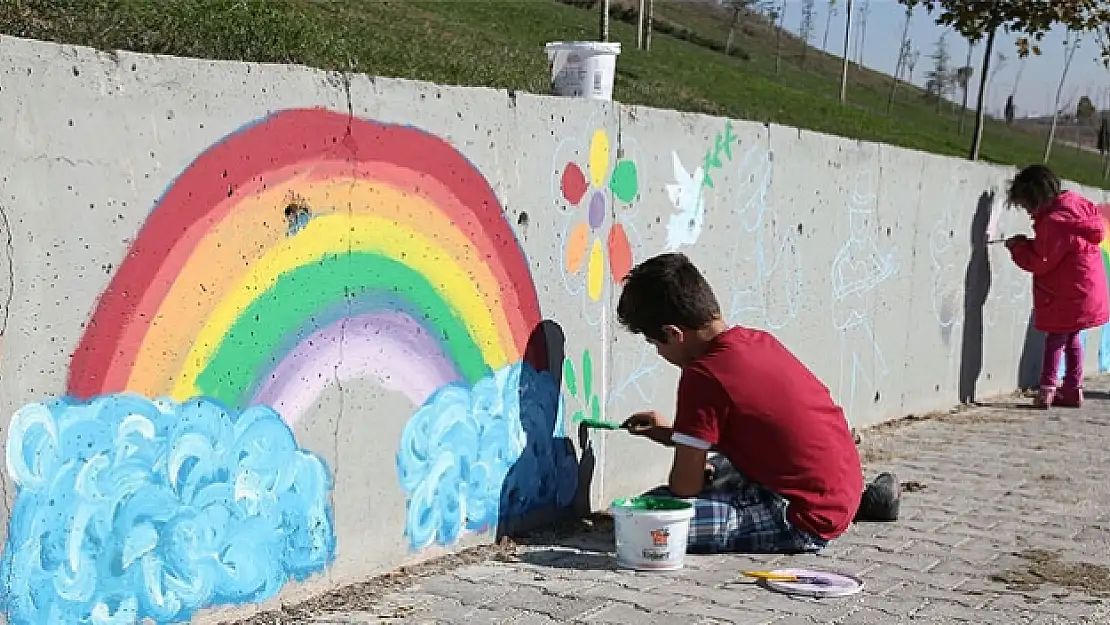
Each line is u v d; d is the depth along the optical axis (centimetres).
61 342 311
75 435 316
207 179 345
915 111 3316
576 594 408
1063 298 865
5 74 294
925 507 558
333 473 396
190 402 346
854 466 482
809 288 683
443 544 445
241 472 363
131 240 326
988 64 1289
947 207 839
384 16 1049
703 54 2442
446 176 431
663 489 522
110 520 326
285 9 786
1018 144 3362
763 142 629
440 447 438
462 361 445
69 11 577
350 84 390
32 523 307
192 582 351
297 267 376
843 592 414
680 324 468
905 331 801
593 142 507
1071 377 891
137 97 326
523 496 483
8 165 296
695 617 385
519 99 464
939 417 829
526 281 475
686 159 569
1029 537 505
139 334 330
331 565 398
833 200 700
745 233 619
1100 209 1045
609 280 525
